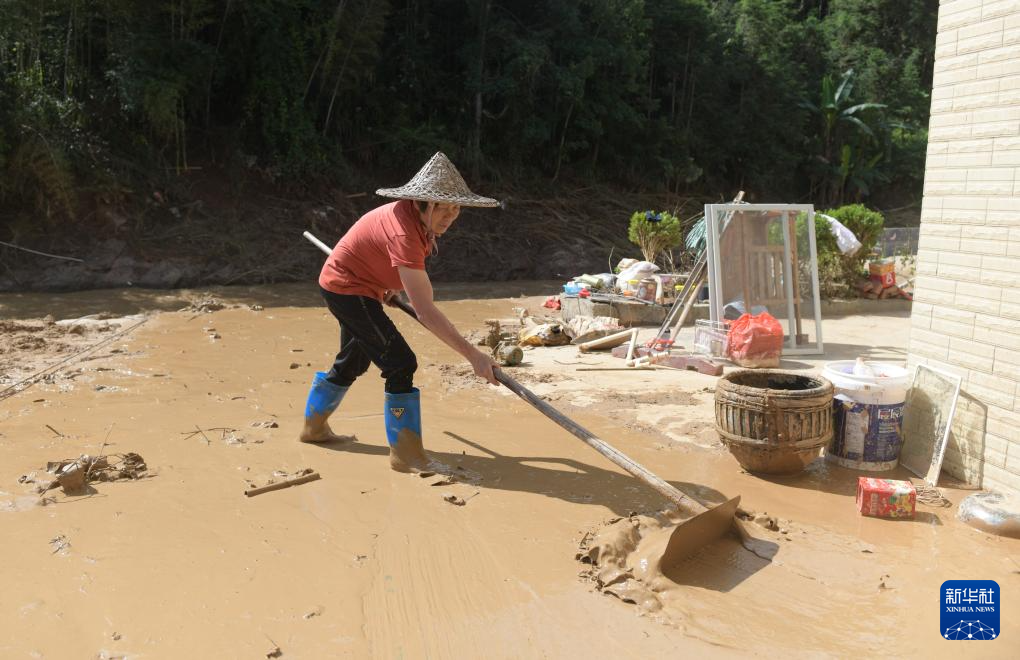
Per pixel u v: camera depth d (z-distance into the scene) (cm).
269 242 1564
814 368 809
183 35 1585
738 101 3002
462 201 433
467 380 735
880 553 389
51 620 314
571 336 960
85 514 415
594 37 2359
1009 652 303
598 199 2305
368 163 1983
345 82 1872
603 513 430
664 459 525
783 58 3203
